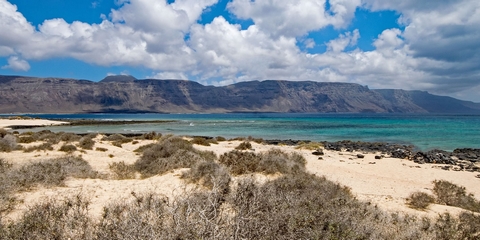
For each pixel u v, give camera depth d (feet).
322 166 55.62
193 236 11.10
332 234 13.94
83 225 15.21
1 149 54.19
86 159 49.34
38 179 28.17
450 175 54.60
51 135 82.33
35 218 15.85
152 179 33.22
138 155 58.49
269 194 19.75
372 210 23.40
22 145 61.87
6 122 192.24
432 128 200.34
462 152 92.99
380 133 160.97
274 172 36.60
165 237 11.10
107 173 37.50
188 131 165.27
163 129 178.19
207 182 28.73
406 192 38.60
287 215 15.29
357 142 116.67
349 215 17.80
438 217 25.13
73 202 20.84
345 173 50.49
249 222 12.89
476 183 48.75
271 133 158.10
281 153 55.52
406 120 344.49
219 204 17.12
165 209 15.66
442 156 80.07
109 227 13.61
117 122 249.75
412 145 110.32
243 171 36.35
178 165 39.29
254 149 76.13
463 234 19.35
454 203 33.91
